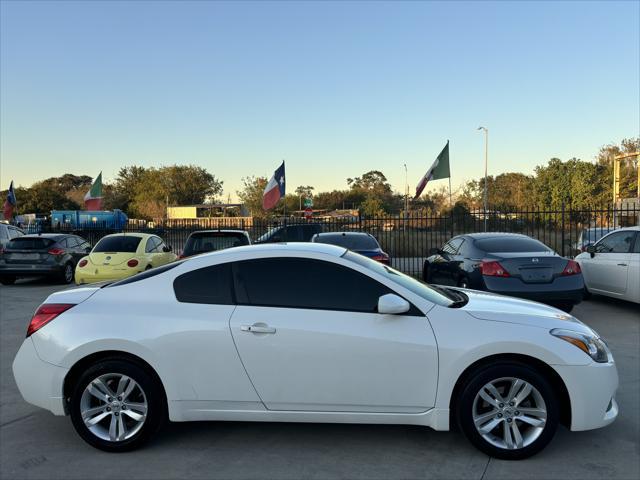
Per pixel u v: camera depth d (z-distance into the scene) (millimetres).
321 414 3762
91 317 3893
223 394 3779
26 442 4082
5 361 6422
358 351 3699
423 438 4066
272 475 3518
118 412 3877
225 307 3848
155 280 4031
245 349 3752
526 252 8312
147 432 3844
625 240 8930
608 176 45312
